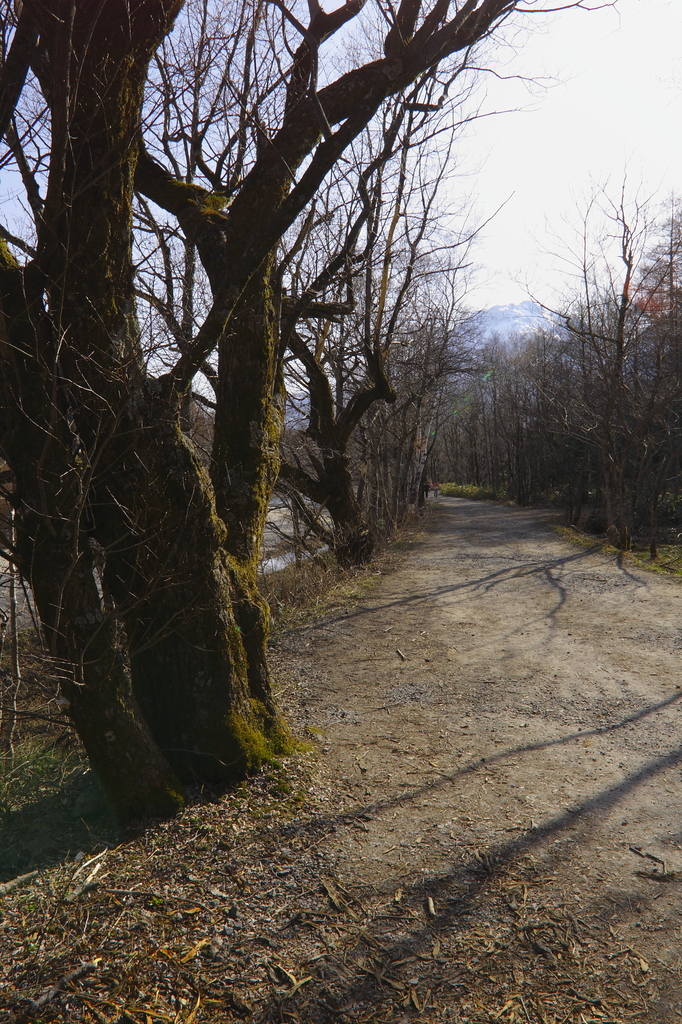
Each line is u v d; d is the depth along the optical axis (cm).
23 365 322
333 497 1359
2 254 333
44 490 314
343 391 1580
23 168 340
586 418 1934
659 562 1255
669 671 621
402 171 1222
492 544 1745
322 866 314
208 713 384
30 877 310
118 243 340
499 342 5166
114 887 299
